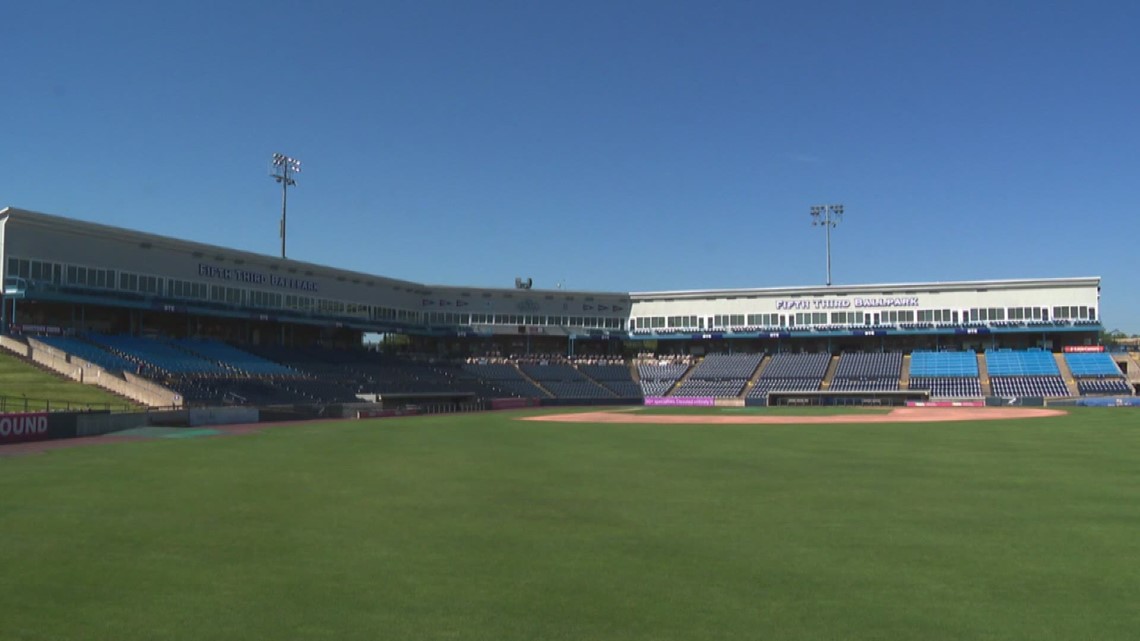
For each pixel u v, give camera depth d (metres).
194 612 11.23
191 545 15.37
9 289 61.97
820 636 10.23
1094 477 24.98
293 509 19.38
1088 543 15.38
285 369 80.12
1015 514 18.45
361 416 69.81
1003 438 41.09
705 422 58.72
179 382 64.38
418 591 12.23
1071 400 83.12
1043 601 11.66
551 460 30.84
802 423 56.59
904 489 22.52
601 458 31.53
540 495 21.56
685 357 113.81
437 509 19.36
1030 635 10.24
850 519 17.94
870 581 12.76
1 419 39.81
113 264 70.25
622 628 10.56
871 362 103.50
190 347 76.06
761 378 103.31
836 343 112.06
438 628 10.57
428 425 55.91
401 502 20.42
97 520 17.97
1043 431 46.16
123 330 75.12
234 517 18.33
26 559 14.26
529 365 107.56
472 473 26.61
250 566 13.75
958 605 11.49
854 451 34.16
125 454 33.81
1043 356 98.00
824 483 23.78
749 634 10.31
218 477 25.67
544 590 12.28
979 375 95.62
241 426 54.34
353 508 19.52
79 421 44.66
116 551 14.87
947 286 105.50
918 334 107.12
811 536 16.11
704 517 18.22
